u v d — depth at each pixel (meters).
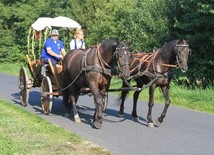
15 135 8.29
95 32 23.03
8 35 33.62
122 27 21.12
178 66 9.45
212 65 17.42
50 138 8.27
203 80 17.59
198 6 16.45
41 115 11.24
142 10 19.78
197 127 10.10
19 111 11.30
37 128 9.15
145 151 7.81
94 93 9.49
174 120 10.95
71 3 25.52
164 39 18.75
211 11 15.55
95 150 7.63
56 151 7.26
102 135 9.01
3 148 7.30
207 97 13.70
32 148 7.39
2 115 10.34
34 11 30.88
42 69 11.62
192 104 13.34
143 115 11.63
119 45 8.98
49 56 11.85
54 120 10.57
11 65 31.48
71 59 10.48
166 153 7.71
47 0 29.83
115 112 12.11
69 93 10.77
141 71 10.07
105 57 9.38
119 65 8.95
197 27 17.44
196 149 8.05
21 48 33.12
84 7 24.91
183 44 9.38
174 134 9.27
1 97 14.45
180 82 17.64
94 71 9.45
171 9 18.61
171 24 18.67
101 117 9.66
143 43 19.48
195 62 17.84
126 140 8.61
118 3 22.06
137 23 20.06
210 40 17.27
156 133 9.34
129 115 11.64
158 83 9.82
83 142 8.16
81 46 12.05
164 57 9.69
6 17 34.25
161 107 13.05
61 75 10.99
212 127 10.15
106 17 22.31
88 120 10.70
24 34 32.41
